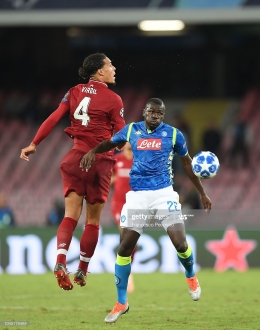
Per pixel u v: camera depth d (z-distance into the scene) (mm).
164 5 56594
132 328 23438
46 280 43500
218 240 49938
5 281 42875
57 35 75438
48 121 24469
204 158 24188
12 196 67250
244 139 69375
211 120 74438
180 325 24219
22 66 76188
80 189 24562
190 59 76062
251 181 67562
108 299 33938
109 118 24703
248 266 49875
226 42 74812
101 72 24828
